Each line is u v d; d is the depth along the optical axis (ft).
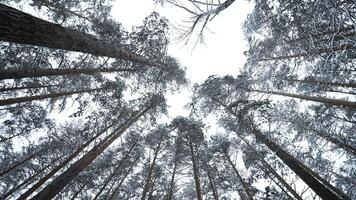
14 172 41.81
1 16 9.72
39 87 40.50
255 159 46.91
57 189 22.04
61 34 13.92
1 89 34.45
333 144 40.81
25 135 41.19
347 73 27.84
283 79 37.27
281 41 26.23
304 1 18.66
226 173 54.24
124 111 48.08
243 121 38.29
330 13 16.14
